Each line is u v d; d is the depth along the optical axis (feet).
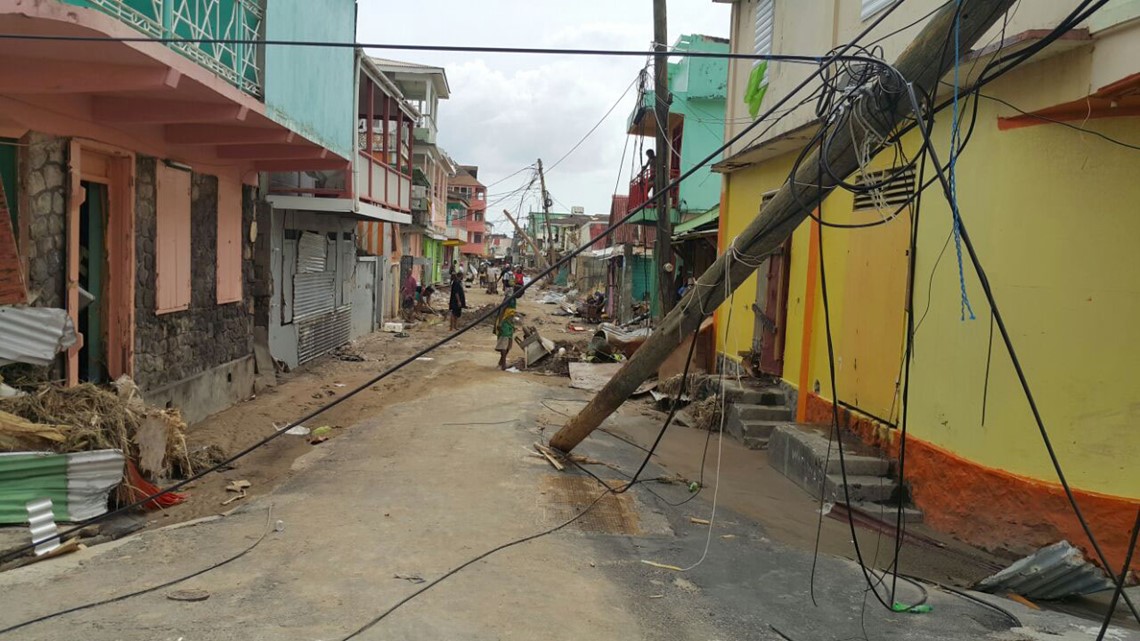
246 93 27.17
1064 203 19.56
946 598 16.88
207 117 25.50
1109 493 19.03
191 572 15.81
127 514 21.02
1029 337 20.12
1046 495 19.65
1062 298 19.60
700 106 64.03
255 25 28.66
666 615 14.96
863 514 23.47
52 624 12.97
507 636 13.41
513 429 31.63
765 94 37.09
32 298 22.06
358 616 13.82
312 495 22.00
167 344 30.99
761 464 30.17
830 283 30.71
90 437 19.95
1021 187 20.27
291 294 49.39
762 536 21.43
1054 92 19.17
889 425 25.68
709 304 21.53
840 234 29.89
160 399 30.12
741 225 40.93
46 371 22.26
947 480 22.26
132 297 27.73
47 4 17.11
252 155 35.24
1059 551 17.15
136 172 28.04
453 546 18.13
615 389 25.31
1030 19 19.54
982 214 21.39
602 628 14.07
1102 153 19.03
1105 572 17.06
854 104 15.19
